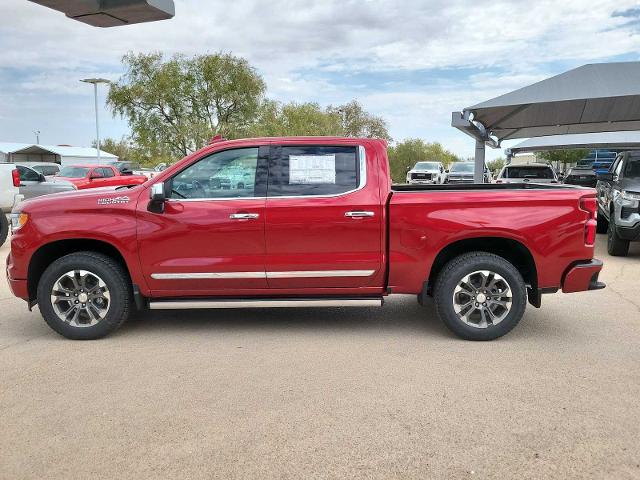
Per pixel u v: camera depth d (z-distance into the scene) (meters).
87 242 5.57
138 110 30.94
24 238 5.34
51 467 3.12
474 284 5.27
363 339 5.36
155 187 5.07
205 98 30.94
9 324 5.97
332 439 3.41
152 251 5.28
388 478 3.00
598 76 12.26
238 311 6.44
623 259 10.01
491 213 5.18
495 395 4.02
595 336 5.43
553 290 5.32
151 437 3.44
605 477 3.00
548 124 17.08
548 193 5.20
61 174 20.08
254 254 5.28
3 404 3.92
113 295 5.32
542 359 4.77
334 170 5.33
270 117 33.62
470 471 3.06
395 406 3.85
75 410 3.81
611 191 10.73
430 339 5.35
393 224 5.23
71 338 5.39
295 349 5.06
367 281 5.36
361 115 51.09
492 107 13.02
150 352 5.01
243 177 5.36
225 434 3.47
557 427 3.54
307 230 5.24
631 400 3.93
